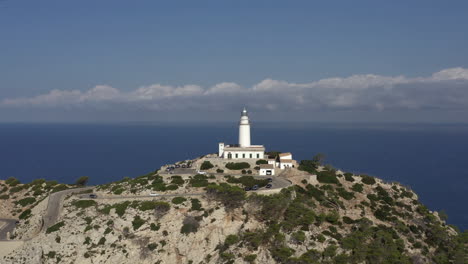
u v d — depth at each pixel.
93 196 88.75
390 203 99.06
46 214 84.69
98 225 75.81
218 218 77.62
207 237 75.06
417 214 97.44
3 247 76.50
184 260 72.69
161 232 74.88
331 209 90.00
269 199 80.19
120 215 77.25
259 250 71.06
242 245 72.31
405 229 87.56
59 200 91.50
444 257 80.00
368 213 92.75
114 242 73.44
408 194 106.00
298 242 72.31
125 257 71.81
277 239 71.25
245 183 93.38
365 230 80.31
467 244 86.62
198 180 94.94
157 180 95.75
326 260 69.19
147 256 72.25
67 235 74.19
